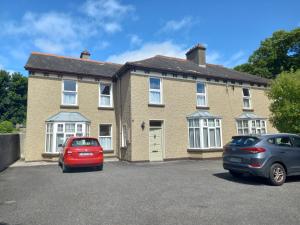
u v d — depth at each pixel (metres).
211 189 7.22
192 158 16.34
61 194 6.83
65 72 16.81
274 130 20.20
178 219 4.74
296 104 13.53
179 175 9.74
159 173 10.31
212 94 18.22
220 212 5.13
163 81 16.47
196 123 16.61
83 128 16.31
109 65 20.89
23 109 42.47
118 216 4.95
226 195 6.51
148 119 15.55
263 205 5.58
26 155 15.45
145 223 4.55
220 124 17.48
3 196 6.67
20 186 8.01
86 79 17.62
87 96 17.50
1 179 9.42
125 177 9.41
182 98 16.97
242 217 4.82
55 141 15.48
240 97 19.52
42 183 8.48
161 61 18.17
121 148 16.59
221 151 17.00
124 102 16.48
